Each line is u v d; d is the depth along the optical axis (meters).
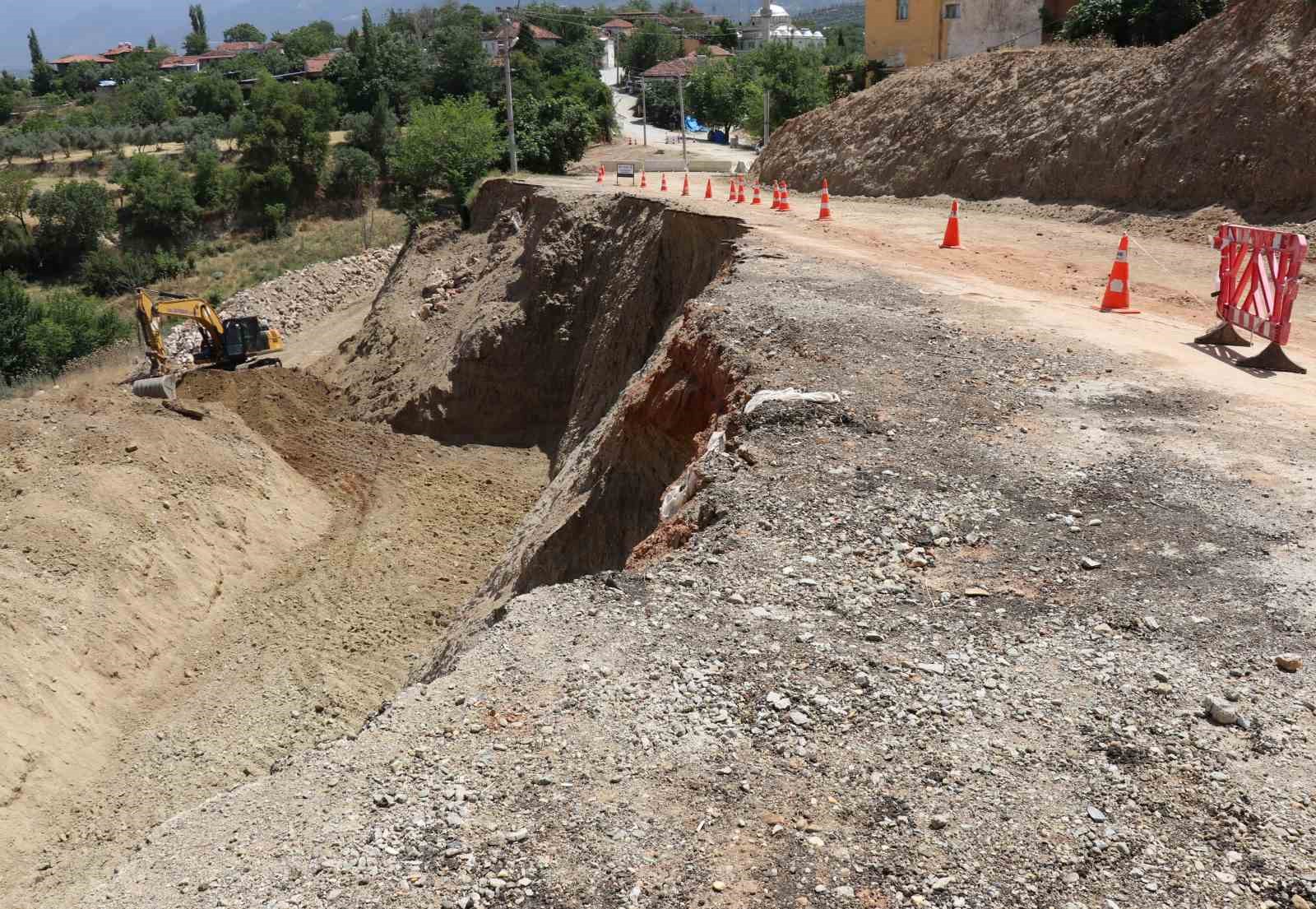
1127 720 5.10
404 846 4.54
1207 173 19.91
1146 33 27.47
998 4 40.78
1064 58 26.42
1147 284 15.41
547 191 32.47
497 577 16.50
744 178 39.53
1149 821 4.45
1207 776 4.68
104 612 15.86
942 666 5.64
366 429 27.45
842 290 14.25
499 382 27.86
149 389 25.20
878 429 9.00
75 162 83.81
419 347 31.23
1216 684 5.33
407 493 23.64
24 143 86.56
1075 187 23.53
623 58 130.25
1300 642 5.61
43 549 16.31
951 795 4.66
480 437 27.73
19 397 33.97
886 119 31.98
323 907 4.21
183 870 4.61
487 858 4.43
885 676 5.58
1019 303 13.67
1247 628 5.78
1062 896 4.07
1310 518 6.94
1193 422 8.89
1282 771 4.68
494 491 24.23
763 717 5.27
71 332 46.03
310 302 48.97
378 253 53.34
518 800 4.79
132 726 14.65
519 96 83.25
